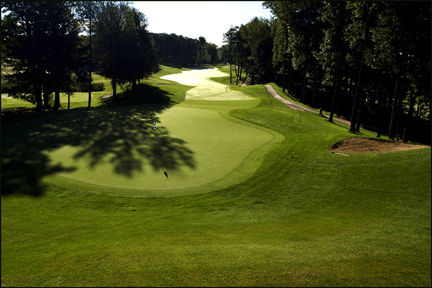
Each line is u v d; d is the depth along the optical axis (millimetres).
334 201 11141
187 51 142875
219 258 7469
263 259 7383
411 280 6473
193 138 21312
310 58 47062
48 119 25344
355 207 10453
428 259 7184
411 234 8297
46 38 39062
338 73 34469
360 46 28906
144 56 52125
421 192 10242
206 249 7973
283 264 7145
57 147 17500
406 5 20875
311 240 8445
